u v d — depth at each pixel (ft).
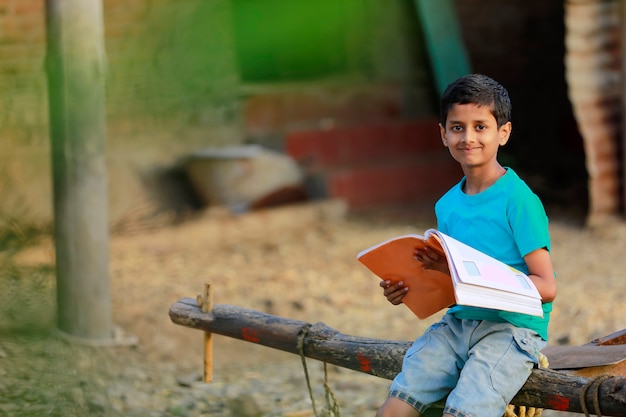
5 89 43.73
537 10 54.70
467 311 15.06
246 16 55.57
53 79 28.66
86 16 28.58
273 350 29.55
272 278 37.09
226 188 47.11
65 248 28.66
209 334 19.34
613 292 33.12
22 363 25.52
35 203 42.75
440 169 52.44
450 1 54.39
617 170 42.60
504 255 14.87
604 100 42.09
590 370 15.14
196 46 49.34
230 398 23.91
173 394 24.35
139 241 42.65
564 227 43.50
